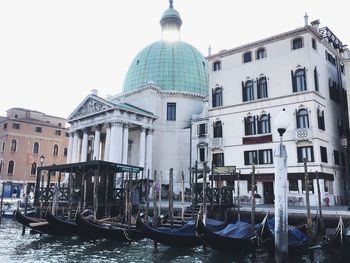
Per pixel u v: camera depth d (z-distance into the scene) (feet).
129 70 180.96
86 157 146.82
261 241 52.60
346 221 60.59
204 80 172.14
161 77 165.89
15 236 75.36
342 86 116.57
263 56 108.99
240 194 103.40
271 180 97.86
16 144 192.65
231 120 111.75
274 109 102.58
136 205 92.63
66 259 53.88
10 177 187.52
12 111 213.05
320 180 90.22
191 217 75.51
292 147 96.53
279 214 39.42
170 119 159.02
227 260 51.93
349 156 106.83
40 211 87.71
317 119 96.02
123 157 135.13
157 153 153.79
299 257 51.06
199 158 133.90
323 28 115.03
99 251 59.52
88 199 91.35
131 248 61.67
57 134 209.46
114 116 134.41
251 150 105.09
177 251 58.54
